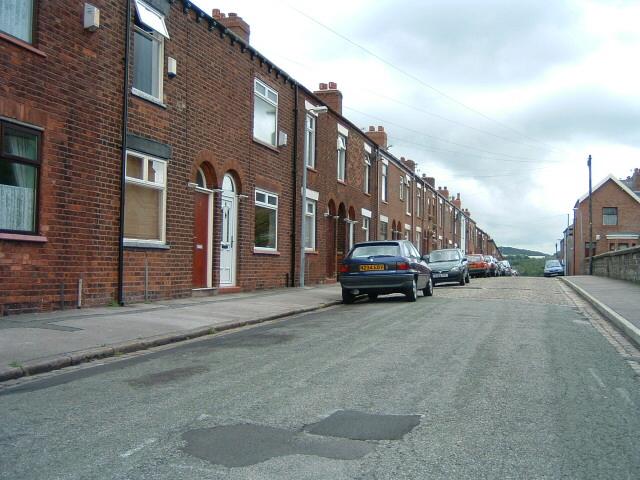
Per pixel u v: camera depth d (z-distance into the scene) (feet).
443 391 19.76
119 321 32.42
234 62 53.16
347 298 52.39
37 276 33.04
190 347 28.37
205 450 14.25
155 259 42.45
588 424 16.37
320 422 16.48
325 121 75.87
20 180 32.19
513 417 16.96
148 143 41.50
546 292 65.92
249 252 56.24
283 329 34.63
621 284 71.56
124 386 20.51
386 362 24.40
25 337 26.66
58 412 17.37
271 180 60.64
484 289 71.00
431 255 85.71
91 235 36.58
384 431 15.71
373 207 96.94
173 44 44.50
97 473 12.81
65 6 34.63
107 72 37.88
